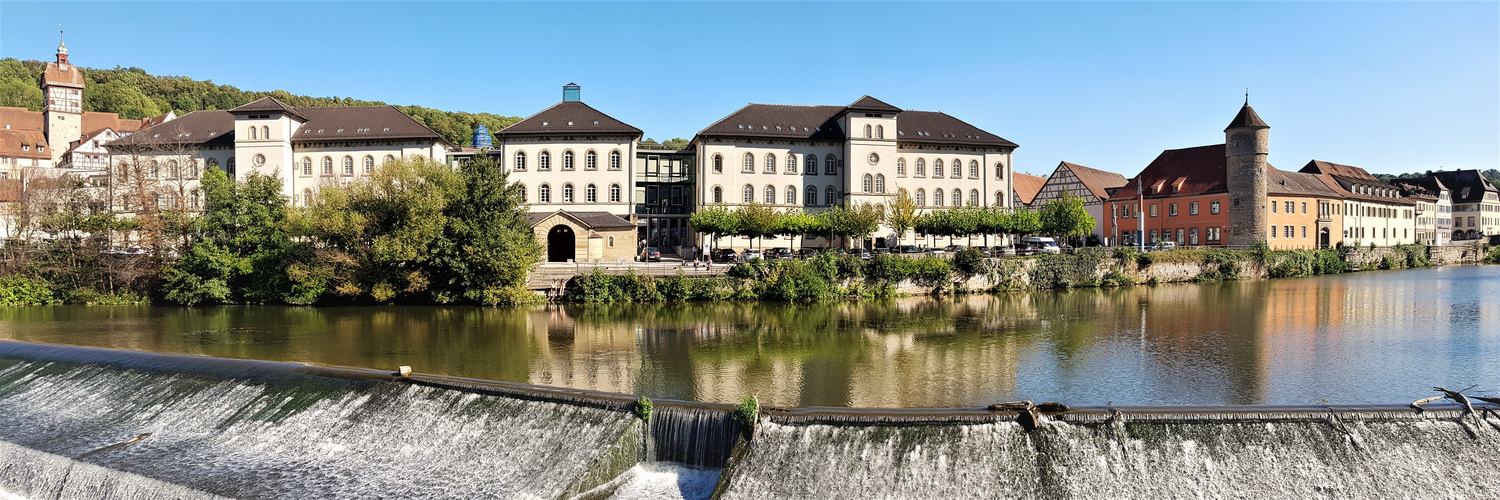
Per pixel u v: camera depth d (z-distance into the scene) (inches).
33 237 2078.0
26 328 1477.6
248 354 1185.4
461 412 815.7
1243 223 3034.0
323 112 2933.1
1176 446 660.7
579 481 686.5
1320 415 676.1
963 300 1987.0
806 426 709.3
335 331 1430.9
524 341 1321.4
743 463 690.2
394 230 1809.8
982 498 642.8
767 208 2551.7
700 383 992.9
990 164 3041.3
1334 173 3929.6
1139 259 2466.8
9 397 987.9
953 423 688.4
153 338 1344.7
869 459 675.4
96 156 4047.7
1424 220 4539.9
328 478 735.1
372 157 2790.4
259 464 767.1
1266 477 637.3
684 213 3019.2
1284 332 1417.3
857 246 2913.4
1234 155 3056.1
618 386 972.6
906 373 1063.0
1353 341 1310.3
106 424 886.4
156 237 1903.3
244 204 1942.7
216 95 6181.1
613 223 2250.2
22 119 4532.5
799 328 1487.5
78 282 1915.6
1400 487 627.8
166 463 768.9
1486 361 1129.4
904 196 2596.0
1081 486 642.8
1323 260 3011.8
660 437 748.6
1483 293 2113.7
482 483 718.5
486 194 1851.6
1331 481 632.4
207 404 907.4
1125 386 983.6
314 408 868.6
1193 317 1633.9
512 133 2760.8
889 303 1915.6
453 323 1542.8
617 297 1895.9
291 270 1811.0
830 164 2965.1
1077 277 2336.4
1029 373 1064.2
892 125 2923.2
